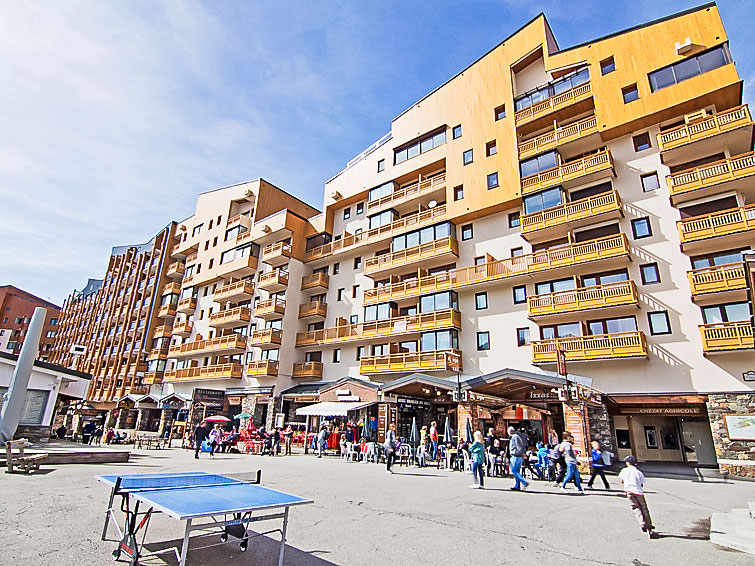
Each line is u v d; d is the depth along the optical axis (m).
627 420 25.78
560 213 24.98
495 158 29.19
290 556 5.89
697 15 23.03
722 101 21.80
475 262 29.17
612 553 6.66
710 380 19.19
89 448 21.09
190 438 28.42
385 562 5.82
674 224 21.92
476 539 7.16
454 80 33.31
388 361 30.06
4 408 14.04
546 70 28.08
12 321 85.75
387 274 33.75
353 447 21.67
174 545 6.07
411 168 34.25
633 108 24.00
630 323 21.94
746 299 19.16
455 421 26.95
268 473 14.68
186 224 55.28
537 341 23.83
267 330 36.47
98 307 69.44
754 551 6.81
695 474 18.41
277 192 46.31
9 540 5.86
